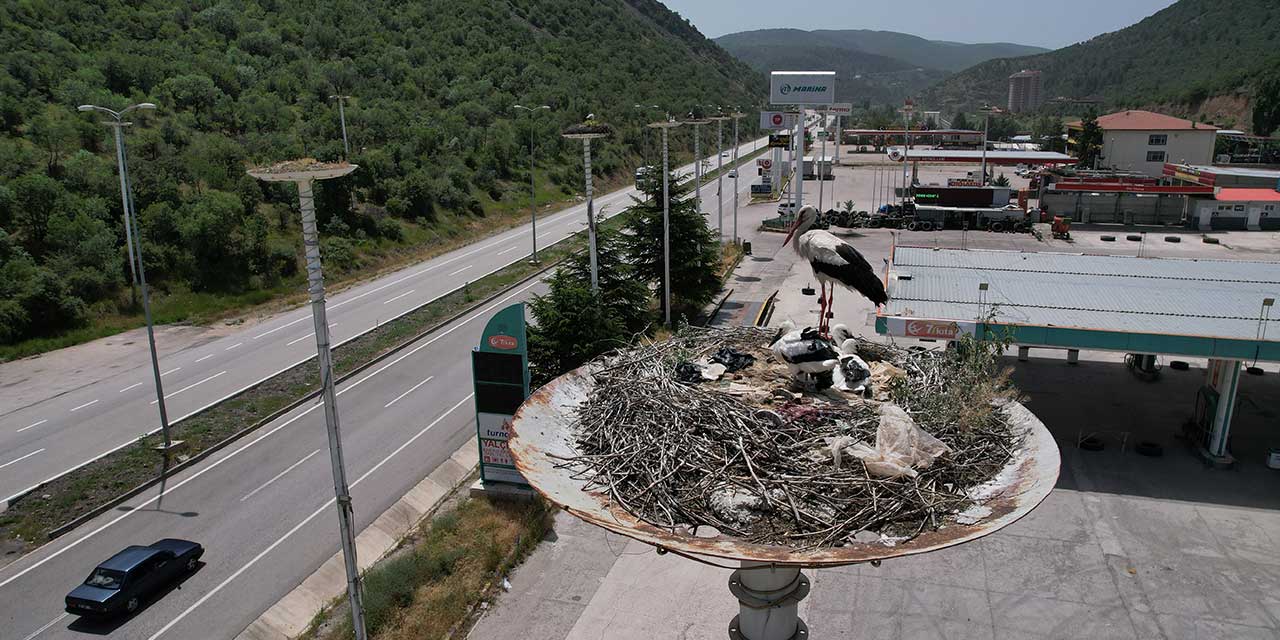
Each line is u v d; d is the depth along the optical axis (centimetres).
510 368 2236
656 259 3978
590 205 2964
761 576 991
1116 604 1819
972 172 9119
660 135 10725
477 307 4388
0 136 4722
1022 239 6016
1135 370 3195
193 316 4312
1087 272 2975
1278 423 2706
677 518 855
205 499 2408
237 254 4719
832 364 1074
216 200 4741
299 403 3094
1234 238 5966
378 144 6850
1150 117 9038
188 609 1908
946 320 2438
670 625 1806
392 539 2203
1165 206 6556
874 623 1783
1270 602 1809
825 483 871
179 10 7800
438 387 3253
